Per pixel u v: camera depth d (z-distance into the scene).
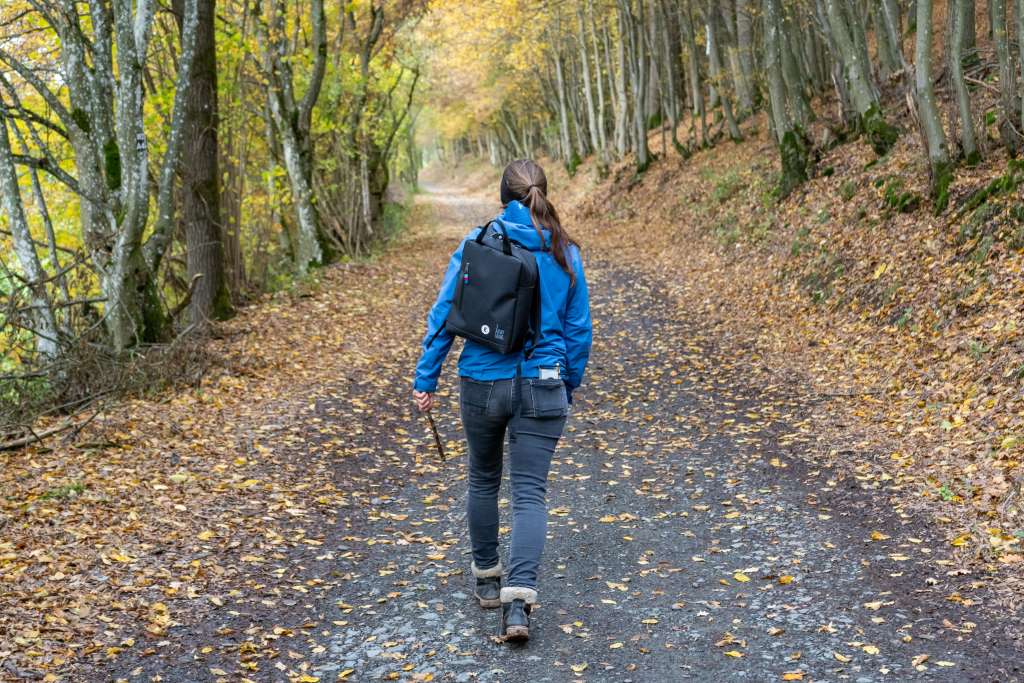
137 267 9.27
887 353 8.30
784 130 16.62
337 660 3.39
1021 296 7.48
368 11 23.08
